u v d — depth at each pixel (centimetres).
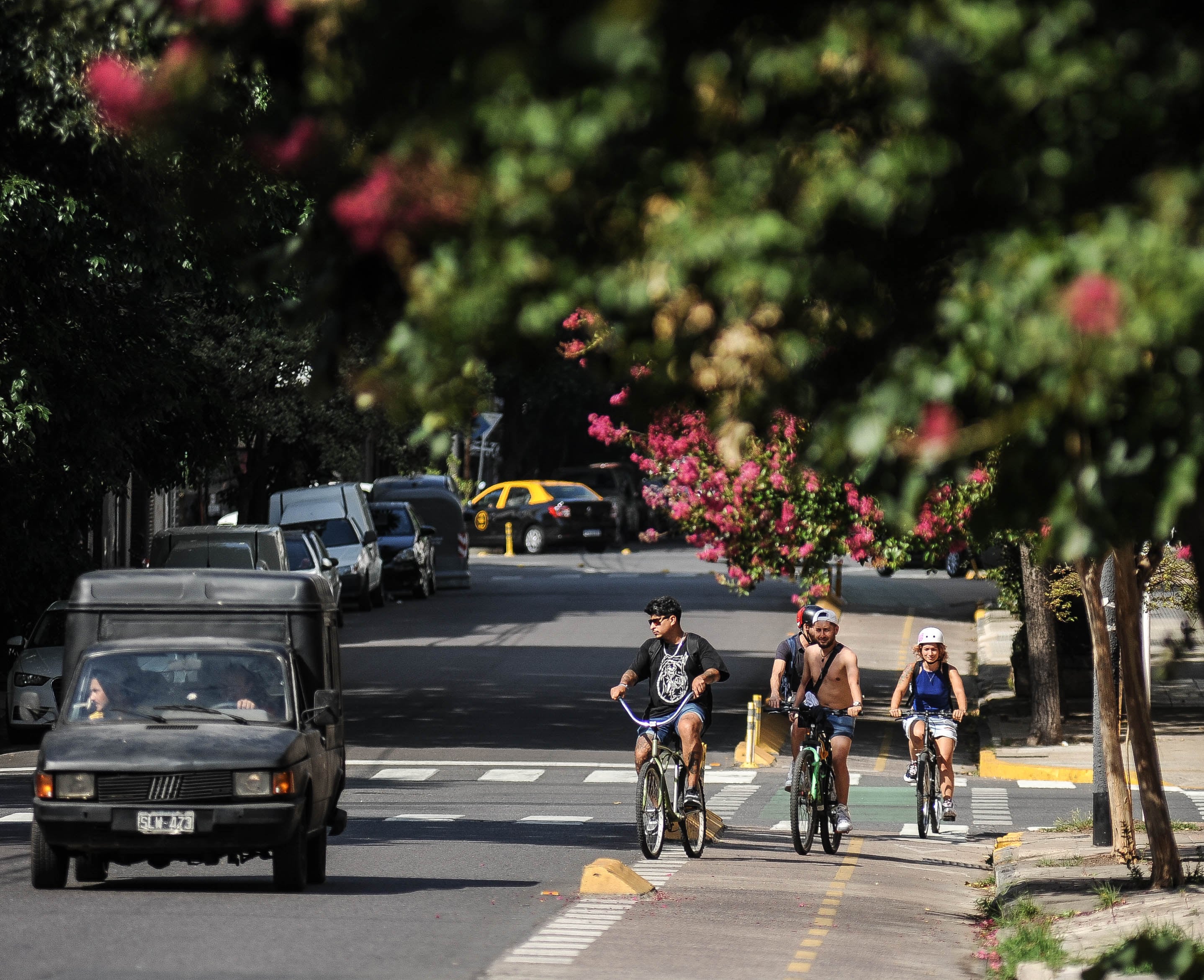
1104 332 1494
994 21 1538
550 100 1563
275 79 1819
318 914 4019
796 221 1606
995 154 1636
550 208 1628
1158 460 1656
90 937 3594
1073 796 7725
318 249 1892
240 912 4006
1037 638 9194
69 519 9331
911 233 1733
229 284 7612
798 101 1647
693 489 9119
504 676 11288
